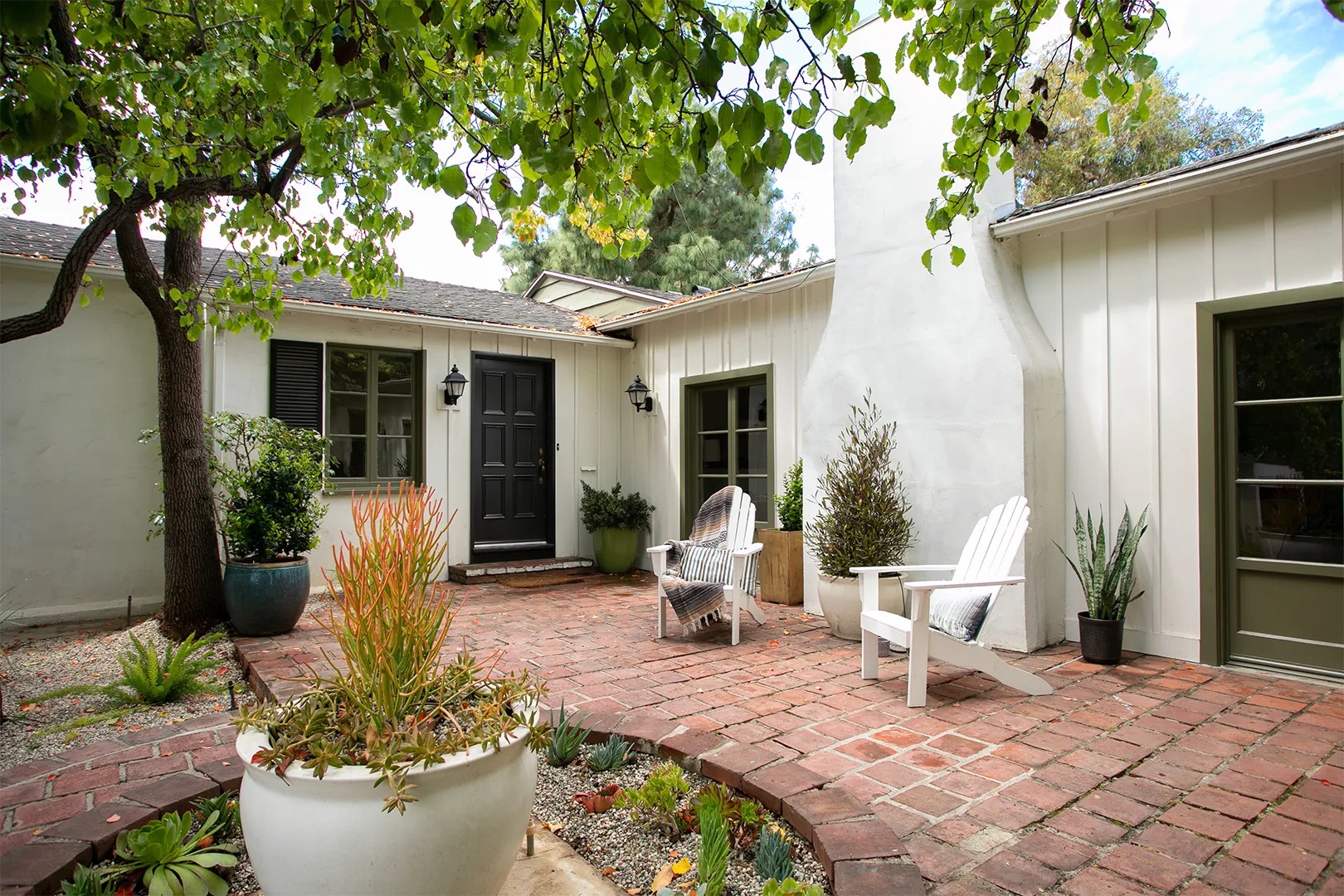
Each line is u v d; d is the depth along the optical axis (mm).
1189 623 4336
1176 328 4387
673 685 3920
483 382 8242
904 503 5234
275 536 5230
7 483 5910
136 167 2988
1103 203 4418
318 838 1542
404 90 2174
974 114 2744
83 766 2750
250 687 4047
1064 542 4848
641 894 1981
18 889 1808
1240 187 4117
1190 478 4328
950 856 2154
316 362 7102
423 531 2047
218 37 2932
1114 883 2012
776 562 6406
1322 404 3949
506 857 1774
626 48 1846
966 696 3717
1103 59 2473
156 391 6539
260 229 3979
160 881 1865
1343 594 3863
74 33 2971
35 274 6047
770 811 2396
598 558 8438
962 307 4887
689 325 8125
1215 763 2838
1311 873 2059
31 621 5945
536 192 2010
